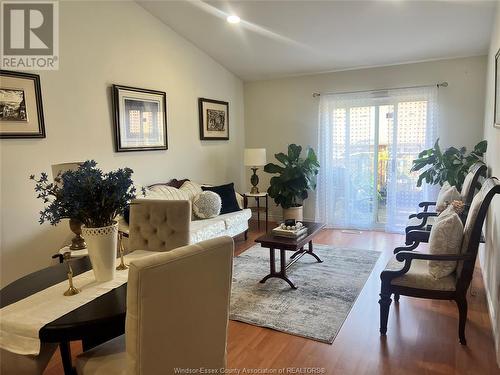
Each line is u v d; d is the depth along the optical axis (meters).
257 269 3.77
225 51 5.07
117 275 1.86
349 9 3.66
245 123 6.23
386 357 2.22
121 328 1.72
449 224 2.25
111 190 1.67
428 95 4.77
